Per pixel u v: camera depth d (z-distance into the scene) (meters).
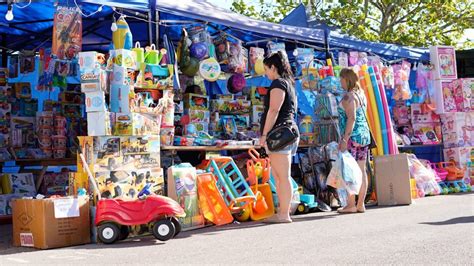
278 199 6.40
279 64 6.33
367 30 19.41
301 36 8.54
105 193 5.71
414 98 10.74
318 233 5.25
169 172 6.07
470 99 10.55
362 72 8.99
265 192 7.09
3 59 9.61
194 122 7.76
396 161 7.94
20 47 9.66
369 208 7.68
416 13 20.22
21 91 8.89
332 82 8.23
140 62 6.17
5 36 9.45
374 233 5.04
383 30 20.31
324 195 7.80
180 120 7.36
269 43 8.43
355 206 7.23
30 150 8.40
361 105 7.18
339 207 7.99
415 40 19.56
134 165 5.97
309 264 3.71
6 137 8.30
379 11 21.30
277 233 5.40
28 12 8.02
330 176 7.05
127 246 5.04
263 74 8.35
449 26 20.55
